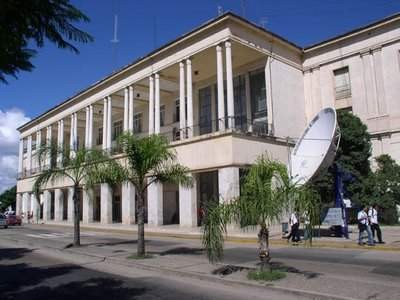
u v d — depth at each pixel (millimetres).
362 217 16969
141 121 45781
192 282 10406
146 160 15516
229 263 13234
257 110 33375
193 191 29641
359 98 31672
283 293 8703
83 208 42438
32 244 22203
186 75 34594
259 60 33094
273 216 9820
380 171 28109
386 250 15797
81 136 58125
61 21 6082
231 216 10180
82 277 11578
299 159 20969
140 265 13148
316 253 15391
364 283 9156
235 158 27078
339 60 33188
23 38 6234
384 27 30766
